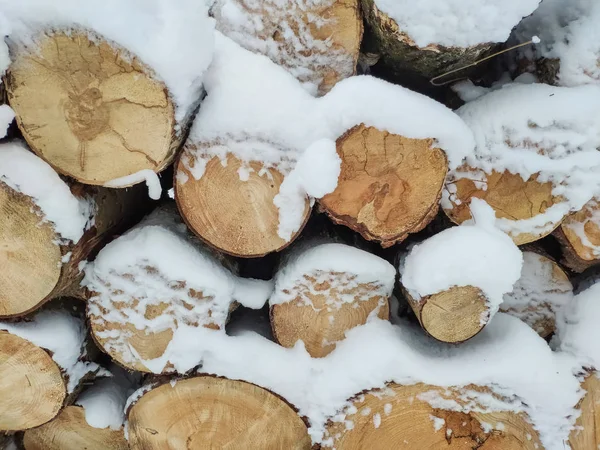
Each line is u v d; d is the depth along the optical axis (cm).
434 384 83
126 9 60
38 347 79
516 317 94
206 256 84
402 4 70
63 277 75
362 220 77
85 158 68
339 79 79
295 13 75
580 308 90
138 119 66
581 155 81
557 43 89
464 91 93
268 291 88
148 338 81
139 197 96
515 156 81
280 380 84
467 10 70
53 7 59
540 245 98
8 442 98
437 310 80
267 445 88
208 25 67
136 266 79
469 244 77
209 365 83
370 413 85
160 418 87
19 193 70
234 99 71
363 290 85
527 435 85
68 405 90
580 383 86
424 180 75
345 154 73
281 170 74
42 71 64
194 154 74
